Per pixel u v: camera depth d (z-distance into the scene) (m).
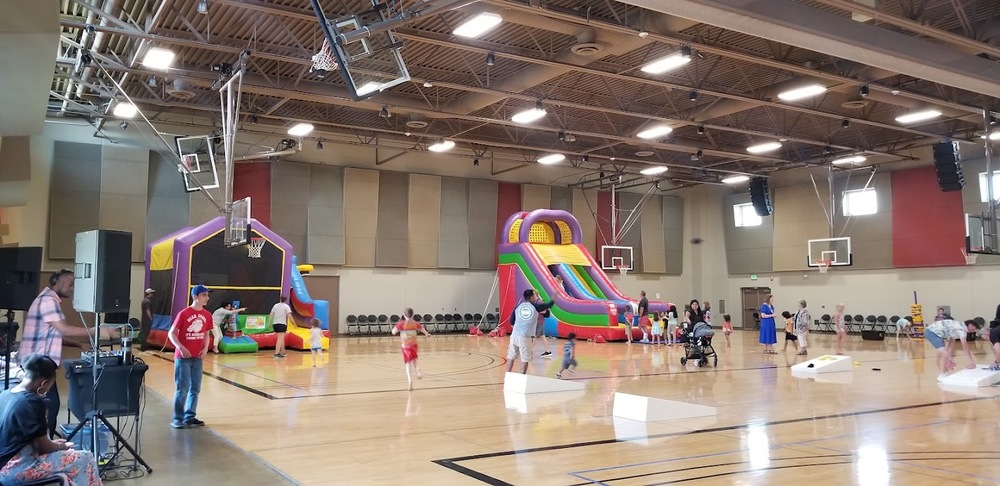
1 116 7.71
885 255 21.91
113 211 17.67
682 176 24.56
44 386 3.83
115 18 10.43
